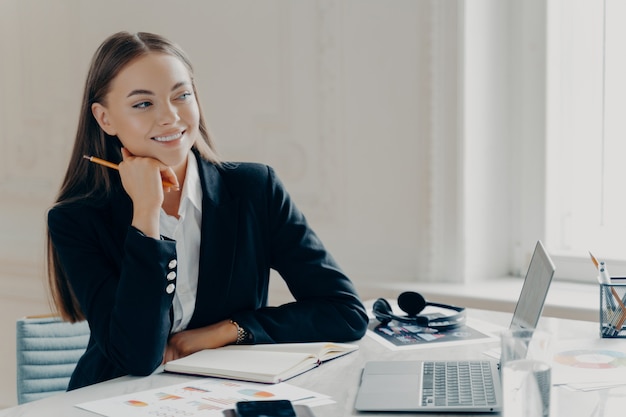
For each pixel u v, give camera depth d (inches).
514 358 43.4
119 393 56.6
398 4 107.0
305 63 115.0
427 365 59.2
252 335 66.7
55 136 139.9
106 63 65.9
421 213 108.0
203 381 58.4
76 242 67.3
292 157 117.4
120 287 62.9
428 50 105.0
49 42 139.3
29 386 82.4
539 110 107.5
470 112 104.9
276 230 73.4
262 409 46.0
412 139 107.7
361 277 112.6
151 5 128.0
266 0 117.3
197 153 71.4
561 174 108.7
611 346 64.9
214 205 69.8
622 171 104.5
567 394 52.2
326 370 60.3
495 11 107.1
